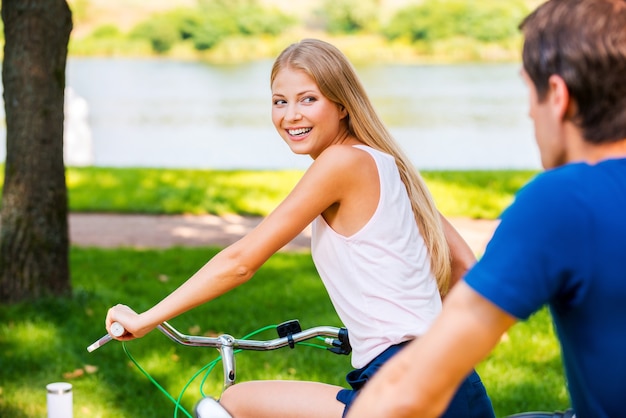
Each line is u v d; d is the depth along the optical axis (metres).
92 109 27.33
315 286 7.00
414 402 1.41
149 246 8.70
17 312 6.16
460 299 1.44
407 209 2.41
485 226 9.17
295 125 2.51
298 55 2.50
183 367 5.36
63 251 6.51
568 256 1.45
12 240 6.36
